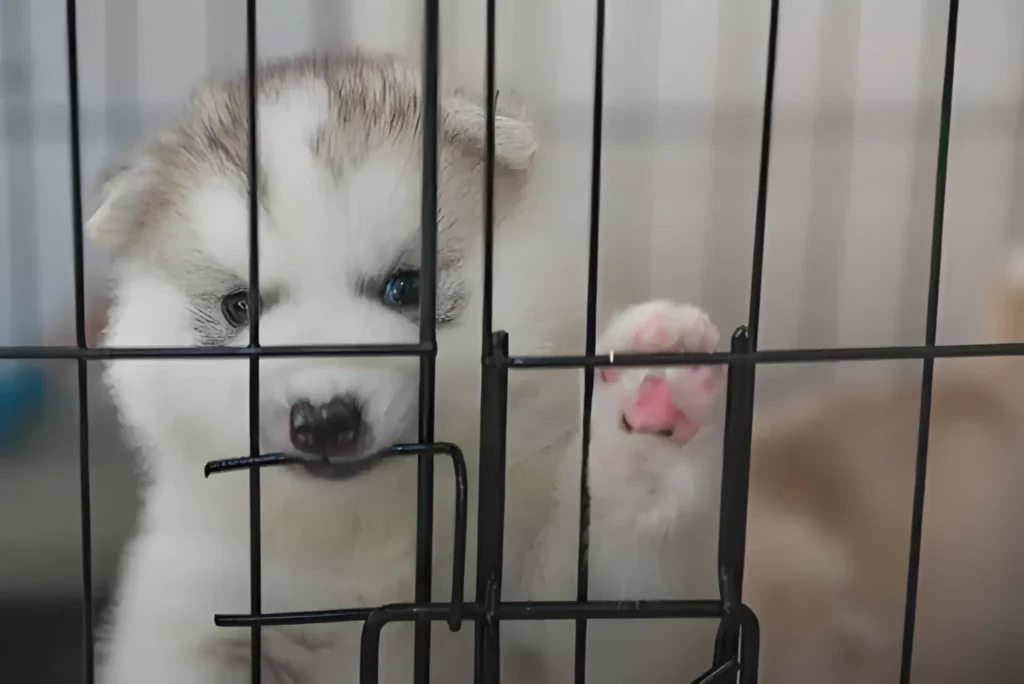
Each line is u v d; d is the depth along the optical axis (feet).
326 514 1.74
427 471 1.43
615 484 1.65
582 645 1.52
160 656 1.76
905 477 1.88
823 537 1.85
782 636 1.83
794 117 1.96
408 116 1.77
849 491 1.87
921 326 1.98
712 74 1.95
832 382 1.92
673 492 1.64
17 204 1.94
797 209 1.98
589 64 1.94
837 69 1.95
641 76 1.95
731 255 1.98
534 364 1.41
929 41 1.94
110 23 1.91
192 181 1.76
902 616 1.85
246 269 1.73
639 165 1.97
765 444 1.89
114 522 1.89
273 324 1.69
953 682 1.87
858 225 1.98
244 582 1.77
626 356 1.42
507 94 1.89
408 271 1.74
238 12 1.92
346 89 1.79
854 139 1.96
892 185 1.97
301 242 1.72
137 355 1.44
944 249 1.97
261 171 1.73
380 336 1.69
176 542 1.76
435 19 1.41
